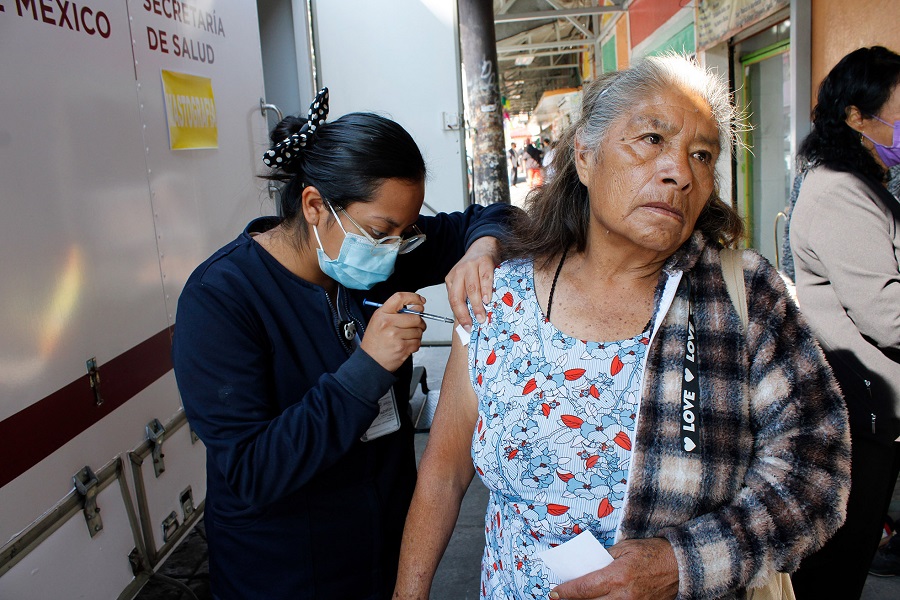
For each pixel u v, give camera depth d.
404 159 1.33
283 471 1.25
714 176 1.13
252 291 1.35
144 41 2.00
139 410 1.89
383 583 1.54
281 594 1.44
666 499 1.07
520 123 25.27
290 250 1.44
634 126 1.08
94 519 1.65
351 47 5.19
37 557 1.46
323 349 1.43
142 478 1.89
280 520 1.41
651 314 1.15
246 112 2.73
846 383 1.93
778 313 1.12
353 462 1.46
